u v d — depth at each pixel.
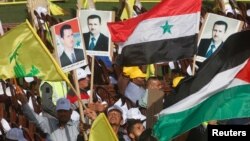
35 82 26.94
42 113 25.23
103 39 27.66
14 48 22.36
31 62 22.48
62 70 23.42
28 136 23.81
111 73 29.34
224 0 36.59
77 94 22.91
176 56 24.84
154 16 24.72
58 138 22.48
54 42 25.39
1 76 22.45
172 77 29.77
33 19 33.94
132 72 27.61
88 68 28.97
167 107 21.12
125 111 25.22
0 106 25.48
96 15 27.70
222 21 27.70
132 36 24.91
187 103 21.06
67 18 39.72
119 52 26.33
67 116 22.47
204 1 41.22
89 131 21.72
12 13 40.50
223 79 21.22
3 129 24.95
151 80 26.23
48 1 37.84
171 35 24.80
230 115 21.09
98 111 23.81
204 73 21.20
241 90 21.20
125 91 26.91
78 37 25.38
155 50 24.83
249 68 21.17
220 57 21.23
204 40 27.91
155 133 20.97
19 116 25.12
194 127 21.20
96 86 27.91
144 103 25.56
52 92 25.50
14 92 25.80
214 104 21.14
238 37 21.20
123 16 34.59
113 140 20.59
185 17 24.73
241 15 36.53
